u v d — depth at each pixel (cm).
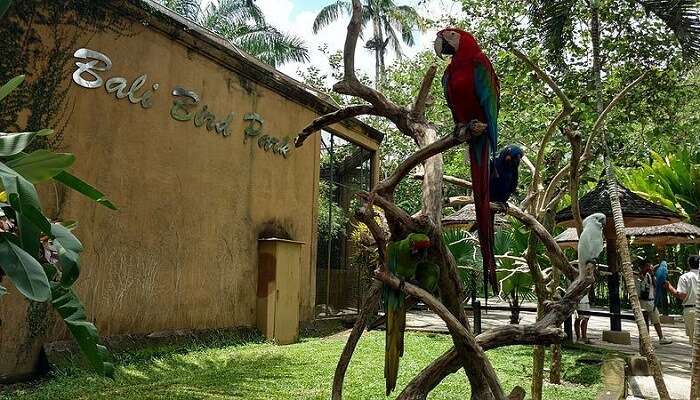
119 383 615
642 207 831
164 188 809
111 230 729
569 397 614
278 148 1060
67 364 648
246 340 927
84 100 696
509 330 327
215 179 904
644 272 1152
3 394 560
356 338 327
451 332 286
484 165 280
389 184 287
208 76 893
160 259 800
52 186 656
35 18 636
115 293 731
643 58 995
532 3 890
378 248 288
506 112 1080
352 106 365
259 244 997
